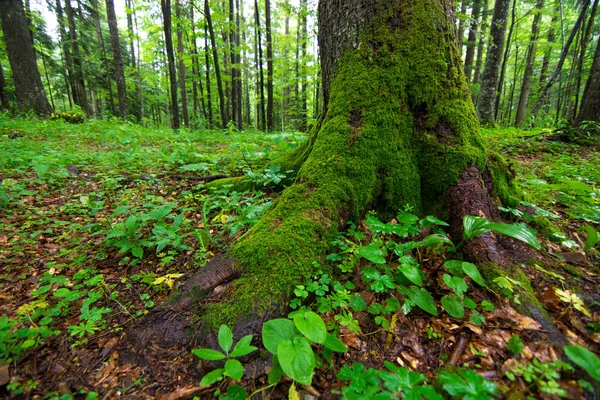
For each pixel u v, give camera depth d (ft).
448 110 8.55
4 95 37.14
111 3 44.27
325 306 6.04
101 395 4.99
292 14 34.68
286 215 7.72
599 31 42.22
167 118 109.19
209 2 35.09
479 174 8.23
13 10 30.40
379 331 5.98
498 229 5.85
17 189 11.76
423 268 7.17
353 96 8.70
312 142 11.10
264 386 5.04
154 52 61.26
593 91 19.39
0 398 4.83
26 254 8.88
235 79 49.39
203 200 11.55
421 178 8.66
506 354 5.02
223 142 24.18
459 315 5.65
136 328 6.15
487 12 31.86
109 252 9.02
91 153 17.94
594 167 13.19
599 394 4.08
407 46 8.54
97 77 65.51
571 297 5.87
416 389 4.16
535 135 21.42
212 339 5.73
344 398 4.25
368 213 8.31
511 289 5.93
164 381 5.24
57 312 6.52
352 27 9.01
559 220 8.98
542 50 52.34
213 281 6.75
